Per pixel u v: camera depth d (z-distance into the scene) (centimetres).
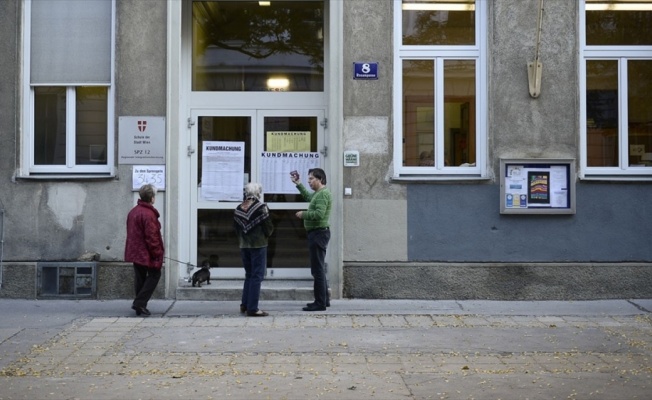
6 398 706
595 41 1161
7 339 907
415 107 1156
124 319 1007
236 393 723
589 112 1159
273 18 1210
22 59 1142
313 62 1205
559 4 1141
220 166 1188
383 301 1117
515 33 1138
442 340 912
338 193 1125
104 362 820
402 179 1127
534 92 1131
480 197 1130
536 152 1136
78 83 1145
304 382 756
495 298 1127
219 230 1185
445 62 1155
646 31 1165
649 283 1130
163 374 781
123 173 1127
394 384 750
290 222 1190
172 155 1130
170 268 1125
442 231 1128
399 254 1128
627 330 962
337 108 1130
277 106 1195
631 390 734
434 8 1159
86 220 1128
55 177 1128
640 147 1162
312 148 1193
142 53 1132
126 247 1023
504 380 764
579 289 1128
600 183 1131
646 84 1164
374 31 1135
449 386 745
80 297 1123
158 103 1132
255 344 891
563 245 1131
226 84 1202
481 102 1152
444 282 1127
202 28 1207
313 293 1119
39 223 1129
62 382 754
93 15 1145
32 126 1151
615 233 1132
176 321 998
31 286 1125
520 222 1131
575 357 848
